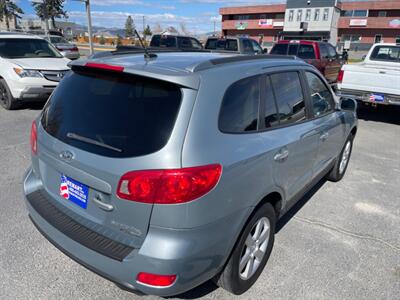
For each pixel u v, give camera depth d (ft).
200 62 7.48
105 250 6.69
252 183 7.54
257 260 8.81
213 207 6.59
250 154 7.38
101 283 8.76
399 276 9.54
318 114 11.67
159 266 6.27
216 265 7.04
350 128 15.14
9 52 27.55
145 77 6.91
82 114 7.46
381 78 26.27
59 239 7.43
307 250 10.51
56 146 7.60
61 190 7.82
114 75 7.50
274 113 8.91
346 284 9.12
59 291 8.44
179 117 6.40
